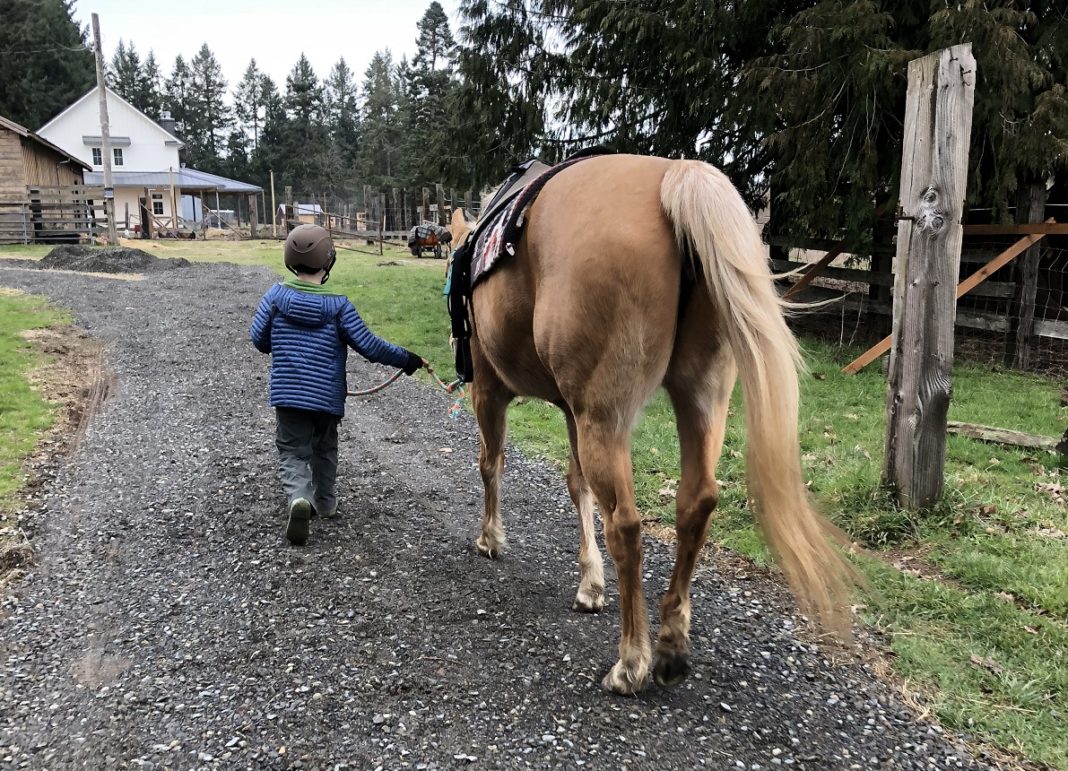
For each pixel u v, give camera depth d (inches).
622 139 439.8
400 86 3543.3
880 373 333.1
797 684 113.5
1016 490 188.1
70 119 2020.2
